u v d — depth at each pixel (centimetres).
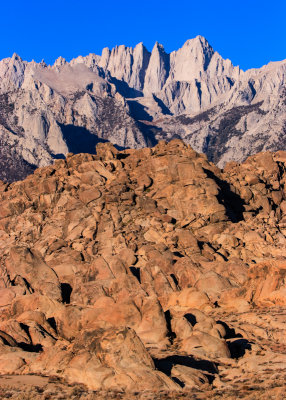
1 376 4431
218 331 5603
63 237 12100
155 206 12338
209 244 11081
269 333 5897
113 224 11950
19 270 9481
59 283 8881
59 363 4497
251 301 7506
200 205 12019
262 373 4366
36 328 5994
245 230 11631
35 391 3900
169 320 5897
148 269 8700
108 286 8006
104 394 3781
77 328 5947
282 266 7544
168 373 4206
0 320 7038
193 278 8781
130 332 4206
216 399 3609
